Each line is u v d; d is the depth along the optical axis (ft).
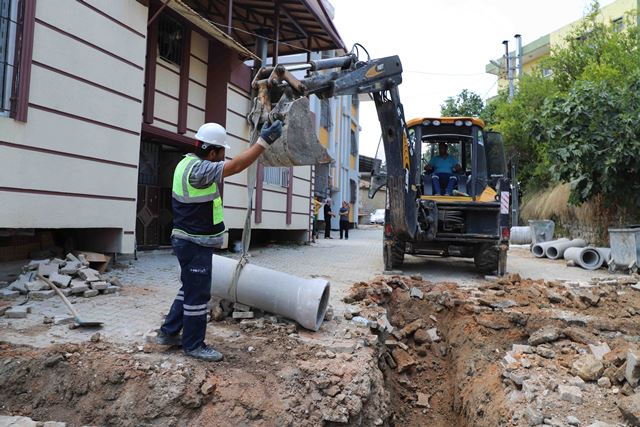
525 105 64.64
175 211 13.64
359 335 16.89
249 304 17.76
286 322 17.42
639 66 43.42
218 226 13.73
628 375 14.08
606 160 36.27
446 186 32.40
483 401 15.64
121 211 27.04
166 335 14.38
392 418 15.81
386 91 23.62
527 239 58.03
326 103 77.10
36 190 21.97
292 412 12.59
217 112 37.50
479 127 31.58
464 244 31.30
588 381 14.87
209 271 13.70
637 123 34.99
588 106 37.06
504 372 15.72
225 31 40.91
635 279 27.27
